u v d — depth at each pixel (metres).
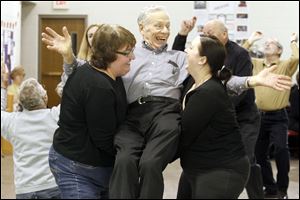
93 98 2.01
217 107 2.02
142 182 1.93
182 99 2.29
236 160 2.11
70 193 2.08
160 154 1.96
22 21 7.49
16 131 2.36
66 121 2.10
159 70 2.29
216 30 3.06
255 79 2.14
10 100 4.29
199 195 2.09
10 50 5.64
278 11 7.03
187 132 2.05
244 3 7.12
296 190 4.42
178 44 3.01
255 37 4.00
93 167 2.11
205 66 2.11
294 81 5.91
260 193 3.44
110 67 2.11
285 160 4.07
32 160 2.34
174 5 7.23
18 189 2.35
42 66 7.56
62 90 2.20
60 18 7.48
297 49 4.09
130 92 2.26
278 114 4.08
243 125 3.20
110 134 2.09
